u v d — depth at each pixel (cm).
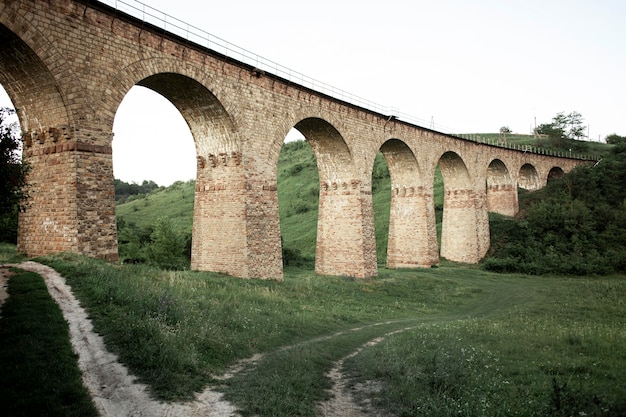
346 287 2756
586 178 5431
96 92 1738
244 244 2375
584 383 872
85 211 1672
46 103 1694
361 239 3184
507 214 5478
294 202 6944
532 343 1323
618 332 1579
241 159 2400
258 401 809
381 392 901
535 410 739
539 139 9588
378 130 3469
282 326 1576
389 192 6600
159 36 1994
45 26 1576
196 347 1080
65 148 1666
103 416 704
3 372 770
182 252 4156
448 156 4438
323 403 857
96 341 991
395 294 2852
